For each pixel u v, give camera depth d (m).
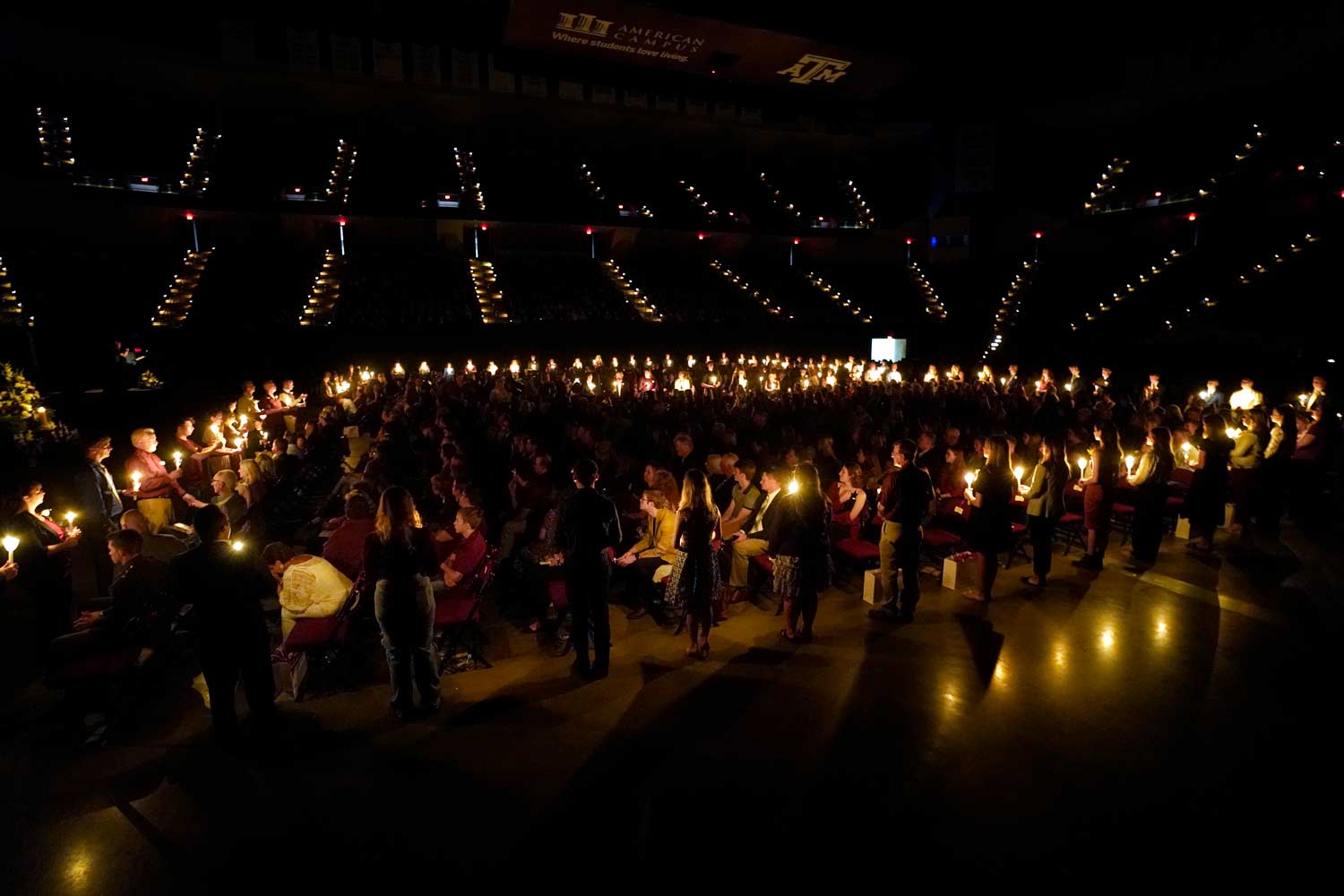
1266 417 9.27
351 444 12.24
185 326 22.16
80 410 13.84
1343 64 27.02
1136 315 28.56
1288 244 27.11
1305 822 4.03
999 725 5.05
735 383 21.27
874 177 40.72
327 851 3.91
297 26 29.25
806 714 5.22
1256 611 6.98
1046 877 3.65
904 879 3.66
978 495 7.09
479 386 18.97
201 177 28.95
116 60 26.66
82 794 4.41
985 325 33.50
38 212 22.56
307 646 5.32
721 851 3.85
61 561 5.92
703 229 35.88
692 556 5.95
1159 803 4.21
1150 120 32.88
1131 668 5.88
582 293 32.31
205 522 4.59
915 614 7.03
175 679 5.87
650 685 5.66
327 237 30.77
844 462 9.90
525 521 7.82
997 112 33.44
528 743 4.89
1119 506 9.34
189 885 3.70
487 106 33.81
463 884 3.66
